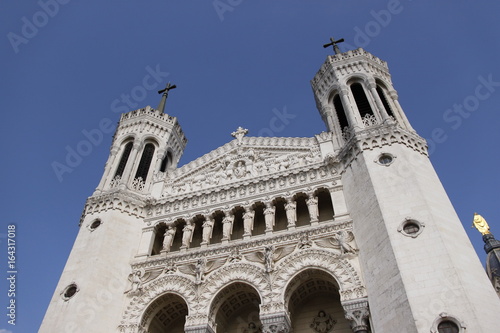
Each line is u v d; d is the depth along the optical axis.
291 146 35.00
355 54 39.12
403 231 22.86
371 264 23.20
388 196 25.11
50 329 25.33
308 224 30.20
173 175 37.66
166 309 28.62
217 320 27.02
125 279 29.44
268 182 31.97
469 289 19.55
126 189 35.16
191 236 31.52
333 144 33.22
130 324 26.55
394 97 35.84
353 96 36.09
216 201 32.50
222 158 37.38
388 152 28.02
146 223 33.59
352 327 22.00
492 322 18.61
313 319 26.44
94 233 31.31
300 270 25.23
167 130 43.16
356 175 28.39
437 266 20.59
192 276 27.80
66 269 29.23
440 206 24.48
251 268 26.53
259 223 31.48
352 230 26.19
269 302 24.25
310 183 30.47
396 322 19.81
